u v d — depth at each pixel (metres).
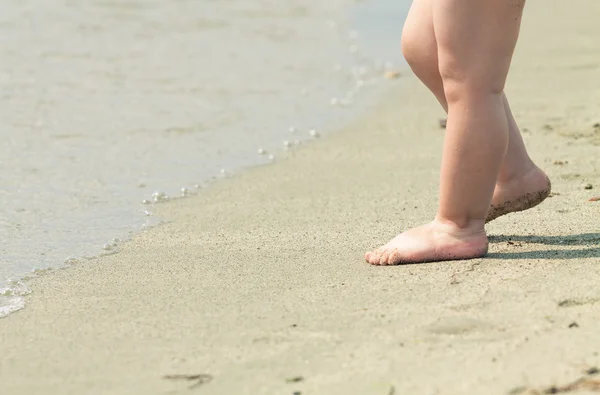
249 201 7.71
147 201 7.76
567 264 5.36
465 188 5.54
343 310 4.88
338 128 10.46
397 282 5.29
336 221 6.95
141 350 4.54
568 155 8.52
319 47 15.45
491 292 4.97
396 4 19.77
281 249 6.23
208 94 12.04
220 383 4.12
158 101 11.63
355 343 4.43
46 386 4.21
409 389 3.92
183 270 5.87
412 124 10.55
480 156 5.48
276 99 11.88
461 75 5.39
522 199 6.01
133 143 9.71
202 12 18.48
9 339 4.79
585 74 12.41
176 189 8.14
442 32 5.38
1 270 6.05
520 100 11.04
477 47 5.34
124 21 17.22
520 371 4.00
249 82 12.80
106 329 4.86
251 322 4.80
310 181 8.31
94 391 4.14
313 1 20.17
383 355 4.26
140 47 15.05
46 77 12.73
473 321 4.58
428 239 5.66
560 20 17.02
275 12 18.73
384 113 11.17
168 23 17.22
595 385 3.85
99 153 9.30
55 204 7.67
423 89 12.52
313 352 4.36
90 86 12.30
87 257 6.30
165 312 5.06
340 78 13.22
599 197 7.04
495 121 5.43
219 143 9.77
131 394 4.08
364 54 14.94
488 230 6.25
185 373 4.24
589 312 4.60
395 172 8.49
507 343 4.29
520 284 5.06
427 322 4.61
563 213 6.61
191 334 4.70
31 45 14.79
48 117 10.69
